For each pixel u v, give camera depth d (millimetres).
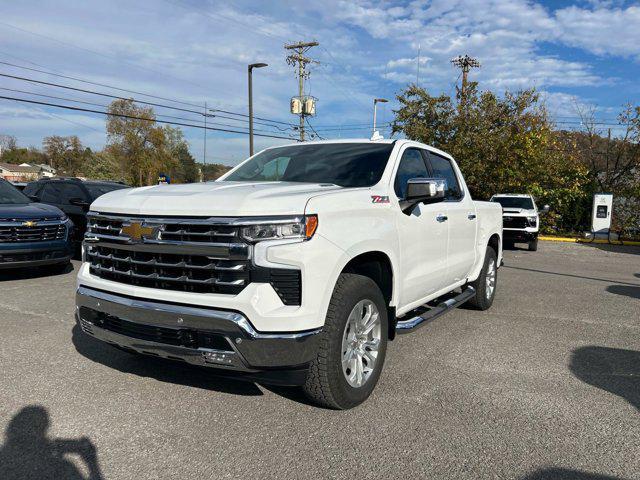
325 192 3391
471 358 4656
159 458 2842
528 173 21641
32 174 102812
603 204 19875
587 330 5773
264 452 2920
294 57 38156
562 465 2836
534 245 16156
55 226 8227
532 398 3752
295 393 3771
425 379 4105
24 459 2812
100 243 3547
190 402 3578
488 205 6492
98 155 63000
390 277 3979
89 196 10953
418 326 4363
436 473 2736
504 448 3012
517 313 6609
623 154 24078
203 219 3066
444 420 3363
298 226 3035
